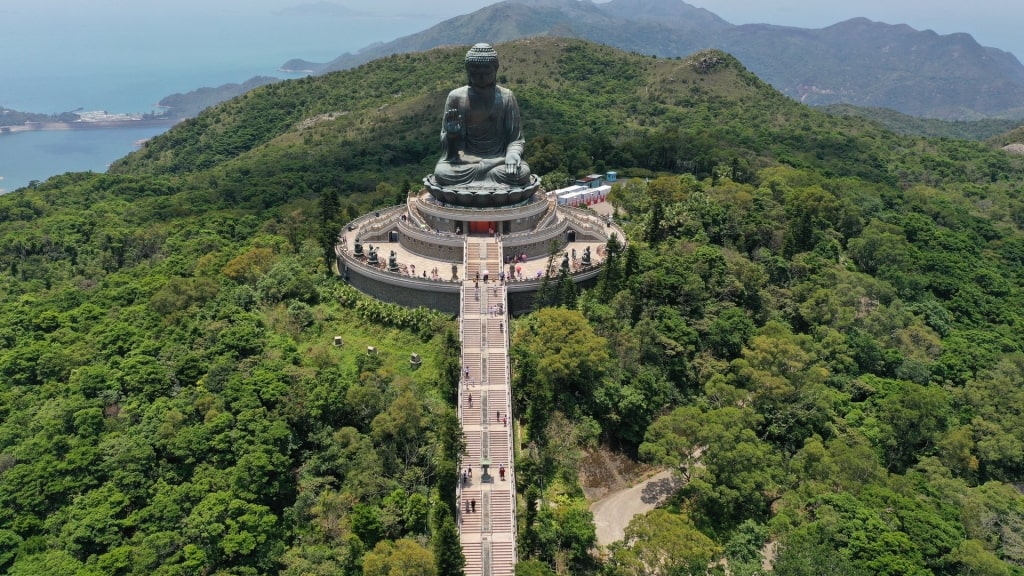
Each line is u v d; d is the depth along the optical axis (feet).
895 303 364.38
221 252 393.29
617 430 263.70
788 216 408.67
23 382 279.90
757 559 205.87
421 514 211.82
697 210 386.93
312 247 369.30
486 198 352.28
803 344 295.48
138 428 240.12
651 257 333.62
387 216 398.62
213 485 218.38
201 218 517.55
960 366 324.80
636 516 205.77
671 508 236.43
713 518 235.40
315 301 323.98
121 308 333.01
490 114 368.89
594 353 255.29
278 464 223.30
